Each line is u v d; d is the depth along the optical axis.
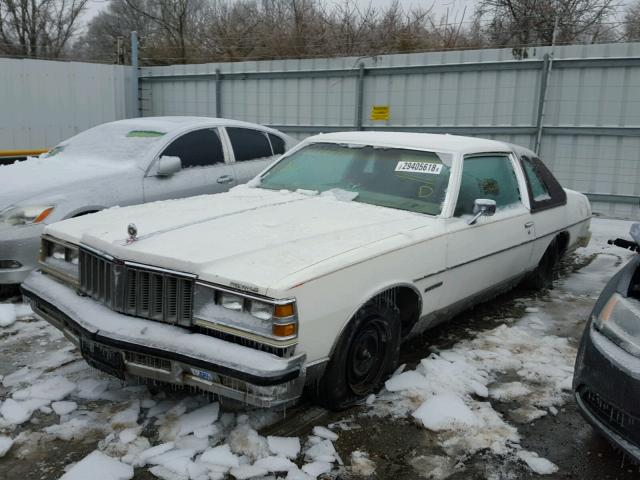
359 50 16.30
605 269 6.99
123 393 3.58
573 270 6.92
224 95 12.97
